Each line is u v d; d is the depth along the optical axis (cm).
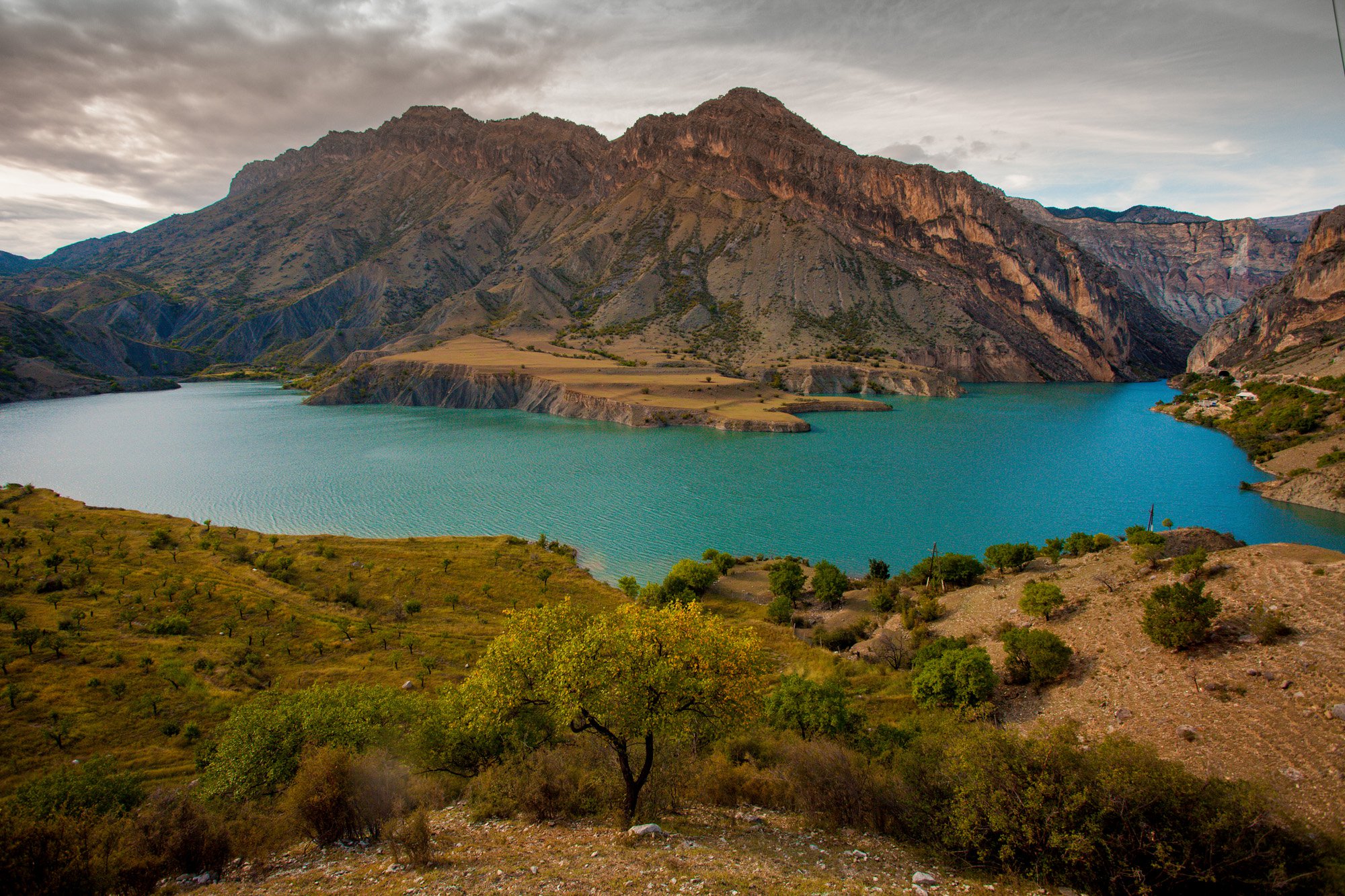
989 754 2048
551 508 10356
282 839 2088
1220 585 3616
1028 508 10081
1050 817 1820
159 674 4578
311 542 8162
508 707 2273
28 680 4381
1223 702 2759
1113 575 4422
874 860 1911
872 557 8094
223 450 15075
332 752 2256
